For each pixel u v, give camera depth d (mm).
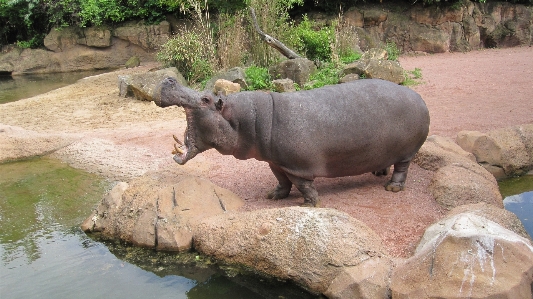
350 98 5262
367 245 4188
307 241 4281
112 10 21781
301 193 5551
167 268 4891
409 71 14969
